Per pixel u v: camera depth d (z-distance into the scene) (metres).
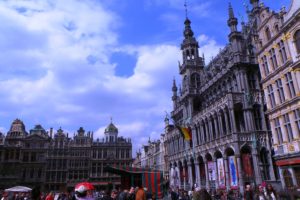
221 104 40.22
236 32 41.69
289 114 27.50
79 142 96.31
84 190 9.32
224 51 47.56
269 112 30.83
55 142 94.00
